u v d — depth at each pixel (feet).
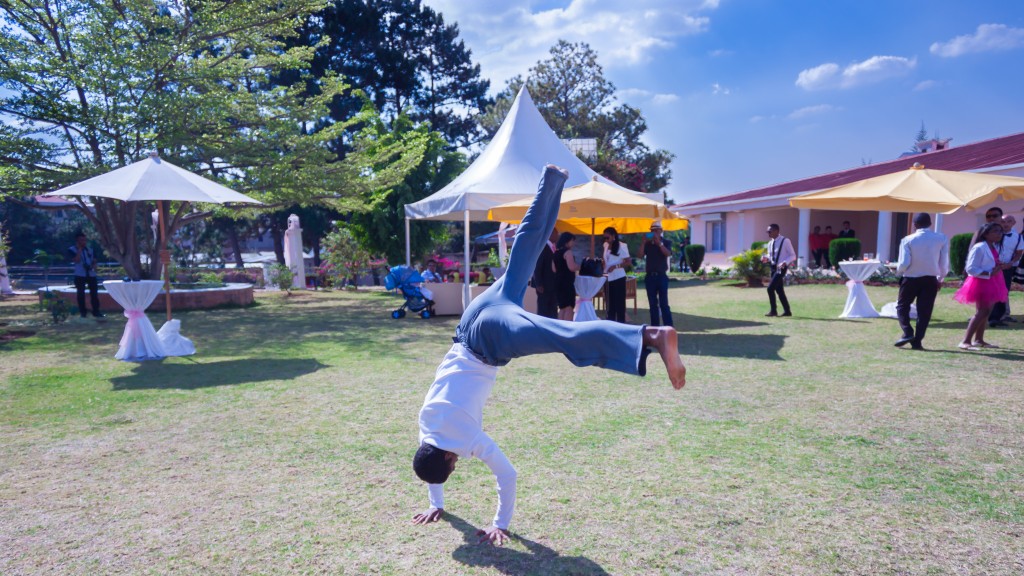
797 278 59.06
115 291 26.30
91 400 19.67
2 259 69.92
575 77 151.43
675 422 16.42
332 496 11.99
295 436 15.80
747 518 10.69
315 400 19.49
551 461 13.64
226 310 48.91
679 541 9.91
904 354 24.68
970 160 56.90
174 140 47.32
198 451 14.75
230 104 50.57
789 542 9.82
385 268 78.43
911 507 11.00
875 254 72.43
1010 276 30.58
